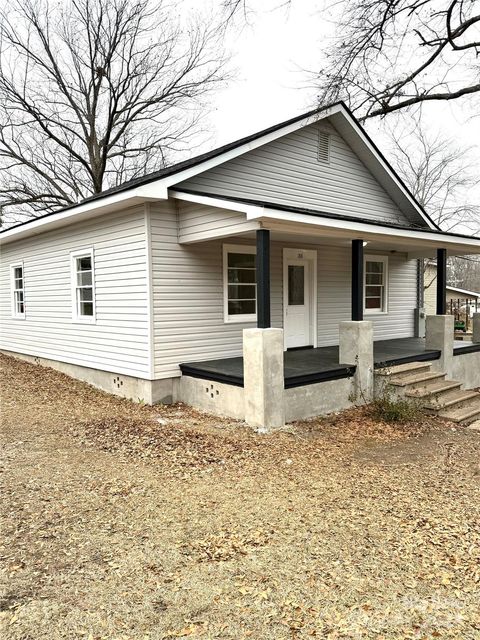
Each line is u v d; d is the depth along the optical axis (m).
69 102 21.88
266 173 9.23
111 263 8.45
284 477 4.67
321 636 2.45
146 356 7.71
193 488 4.32
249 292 9.05
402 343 11.09
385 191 11.93
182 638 2.43
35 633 2.45
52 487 4.26
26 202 22.11
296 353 9.41
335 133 10.57
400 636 2.45
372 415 7.15
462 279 41.38
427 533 3.57
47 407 7.53
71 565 3.06
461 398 7.86
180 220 7.78
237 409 6.85
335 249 10.80
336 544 3.38
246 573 3.00
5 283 13.38
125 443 5.58
